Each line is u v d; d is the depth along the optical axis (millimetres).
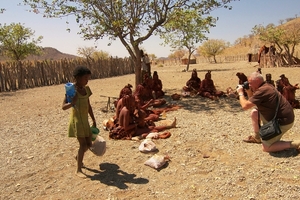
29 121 9359
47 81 22109
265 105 5172
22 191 4684
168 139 6602
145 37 11938
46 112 10742
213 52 59250
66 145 6734
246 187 4305
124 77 26500
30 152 6395
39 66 21578
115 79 24516
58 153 6223
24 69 20516
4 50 29922
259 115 5598
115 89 16828
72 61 24219
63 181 4949
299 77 17375
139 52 12414
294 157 5051
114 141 6711
